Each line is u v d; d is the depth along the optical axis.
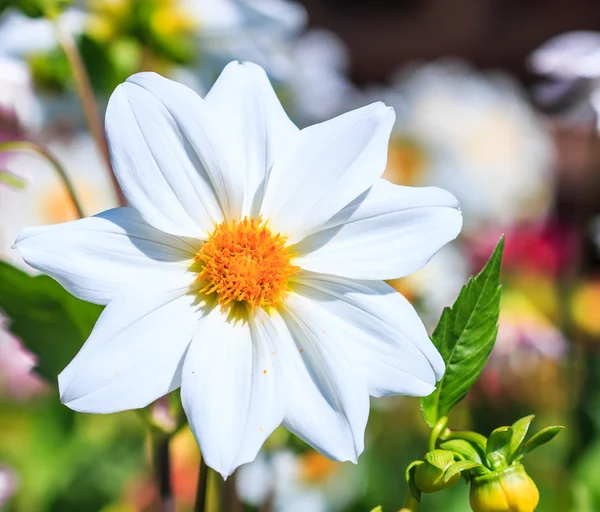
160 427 0.42
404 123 0.80
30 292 0.41
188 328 0.37
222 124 0.39
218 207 0.38
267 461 0.51
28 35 0.50
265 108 0.39
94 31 0.50
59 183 0.59
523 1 1.62
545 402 0.62
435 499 0.56
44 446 0.60
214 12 0.51
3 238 0.57
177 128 0.37
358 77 1.64
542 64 0.59
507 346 0.61
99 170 0.60
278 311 0.38
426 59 1.63
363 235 0.38
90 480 0.60
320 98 0.72
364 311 0.38
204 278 0.38
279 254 0.38
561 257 0.72
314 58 0.78
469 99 0.80
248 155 0.39
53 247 0.36
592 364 0.62
